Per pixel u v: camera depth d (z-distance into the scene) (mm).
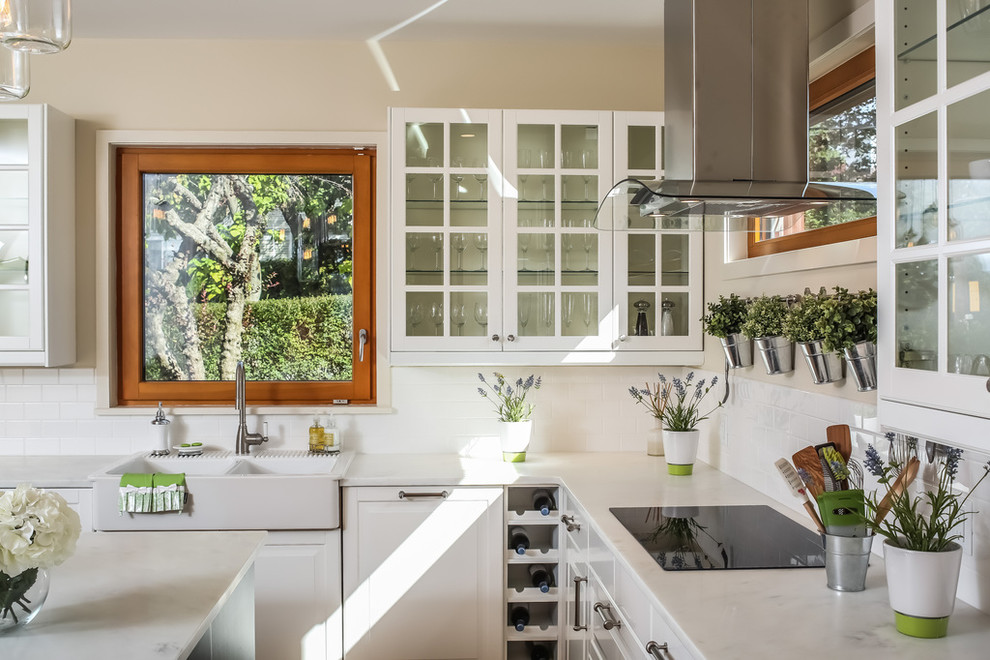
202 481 3326
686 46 2484
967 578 1949
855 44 2504
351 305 4070
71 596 1954
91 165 3896
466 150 3686
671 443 3473
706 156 2420
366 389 4074
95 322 3912
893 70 1766
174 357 4039
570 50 4027
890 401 1801
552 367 4102
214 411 3943
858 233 2518
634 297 3752
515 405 3867
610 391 4129
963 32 1521
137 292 3990
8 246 3617
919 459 2074
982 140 1468
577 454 4043
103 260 3898
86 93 3891
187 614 1839
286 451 3930
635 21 3701
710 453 3695
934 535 1810
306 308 4062
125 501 3270
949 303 1581
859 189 2312
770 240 3203
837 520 2021
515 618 3516
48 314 3598
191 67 3918
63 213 3748
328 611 3422
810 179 2918
